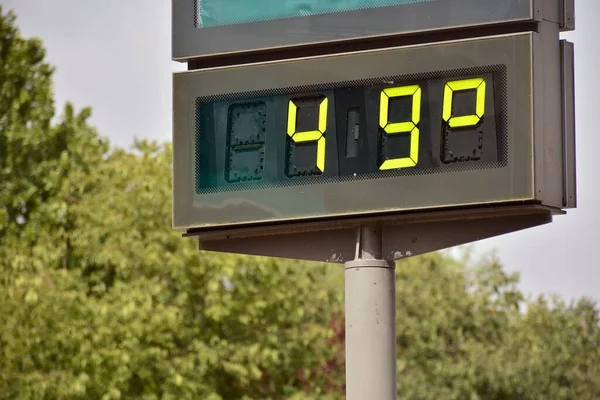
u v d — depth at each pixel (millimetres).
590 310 43219
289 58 10969
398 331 41594
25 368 32375
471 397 40406
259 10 11016
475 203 10164
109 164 35344
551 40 10484
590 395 42312
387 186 10438
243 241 11188
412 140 10406
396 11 10625
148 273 33125
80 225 34188
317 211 10617
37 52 47250
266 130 10828
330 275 43438
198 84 11031
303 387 34719
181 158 11008
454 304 41938
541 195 10109
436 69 10391
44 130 46531
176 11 11219
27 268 33812
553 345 42562
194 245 32438
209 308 31938
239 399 33594
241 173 10859
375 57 10586
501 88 10188
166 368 31625
